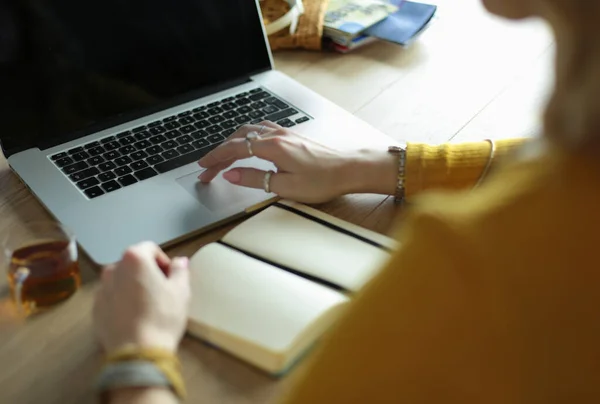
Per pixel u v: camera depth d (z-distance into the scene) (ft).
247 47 3.20
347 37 3.64
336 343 1.22
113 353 1.66
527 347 1.05
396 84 3.43
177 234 2.28
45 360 1.84
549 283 1.04
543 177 1.08
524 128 3.10
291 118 2.98
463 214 1.13
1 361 1.83
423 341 1.11
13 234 2.28
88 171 2.55
